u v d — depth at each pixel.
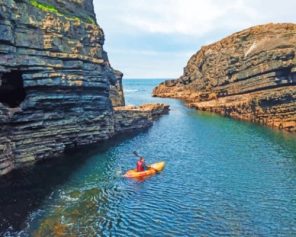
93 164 40.81
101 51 49.28
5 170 35.12
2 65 34.47
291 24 83.94
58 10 44.25
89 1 51.81
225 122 74.25
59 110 42.16
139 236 25.05
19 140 37.47
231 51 91.38
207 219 27.86
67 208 28.95
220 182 36.44
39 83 38.62
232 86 89.06
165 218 27.91
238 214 28.83
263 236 25.36
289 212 29.36
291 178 37.91
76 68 43.81
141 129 64.12
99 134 50.34
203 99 103.06
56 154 42.53
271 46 73.25
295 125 64.00
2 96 39.28
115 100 75.06
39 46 39.12
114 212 28.67
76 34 44.72
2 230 24.88
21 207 28.62
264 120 71.50
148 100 124.81
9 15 35.22
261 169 40.94
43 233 24.75
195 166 41.91
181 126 68.88
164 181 36.34
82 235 24.84
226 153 48.22
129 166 40.97
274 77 71.69
